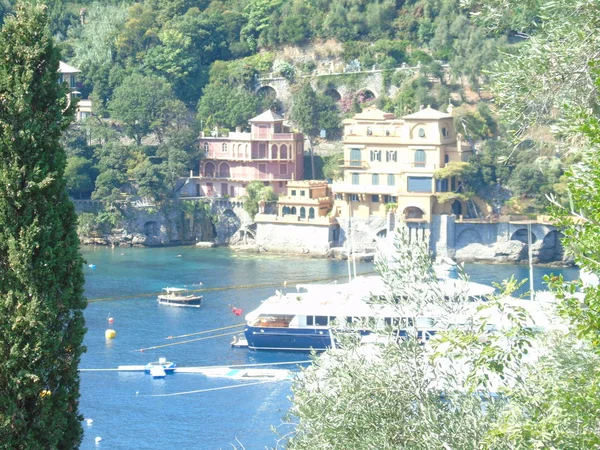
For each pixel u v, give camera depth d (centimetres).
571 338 4384
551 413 3772
